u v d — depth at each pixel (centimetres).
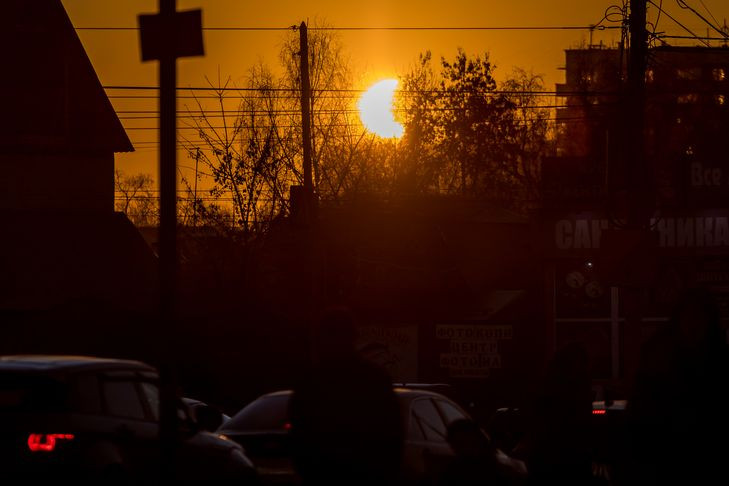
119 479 2427
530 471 2791
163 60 2072
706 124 13325
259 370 9594
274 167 10900
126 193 14025
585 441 2758
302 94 8331
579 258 9294
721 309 9312
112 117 9988
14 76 9881
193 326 9762
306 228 8231
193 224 10788
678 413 1670
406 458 2614
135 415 2608
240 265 10625
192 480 2709
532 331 9869
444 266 10325
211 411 2866
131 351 8769
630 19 5619
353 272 10338
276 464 3092
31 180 9794
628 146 5578
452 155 14925
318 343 1889
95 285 9319
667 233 9294
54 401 2395
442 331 9969
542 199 9412
